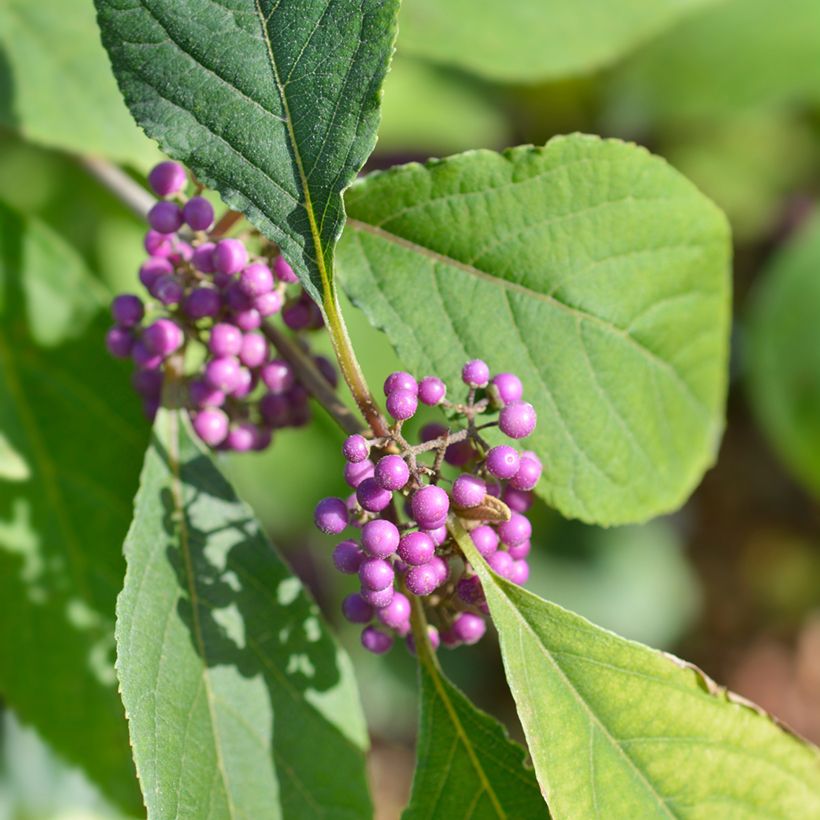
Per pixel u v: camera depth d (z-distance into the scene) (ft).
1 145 1.75
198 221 1.11
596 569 2.37
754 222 2.46
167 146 1.07
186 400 1.14
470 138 2.04
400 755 2.43
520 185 1.14
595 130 2.18
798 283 2.08
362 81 1.06
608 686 1.06
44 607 1.29
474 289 1.14
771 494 2.72
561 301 1.15
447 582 1.09
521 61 1.36
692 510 2.74
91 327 1.30
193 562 1.11
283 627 1.12
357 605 1.10
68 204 1.79
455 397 1.13
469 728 1.10
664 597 2.45
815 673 2.65
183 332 1.14
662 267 1.17
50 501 1.29
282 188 1.07
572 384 1.15
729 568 2.71
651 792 1.07
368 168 2.07
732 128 2.41
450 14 1.36
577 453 1.16
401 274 1.14
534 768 1.05
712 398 1.20
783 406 2.08
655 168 1.15
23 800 1.59
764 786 1.07
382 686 2.26
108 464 1.29
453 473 1.21
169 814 1.06
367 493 1.04
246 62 1.07
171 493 1.12
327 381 1.19
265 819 1.10
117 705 1.31
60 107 1.32
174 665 1.09
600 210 1.15
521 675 1.05
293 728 1.12
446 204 1.13
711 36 2.16
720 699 1.07
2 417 1.28
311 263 1.06
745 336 2.35
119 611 1.07
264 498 1.79
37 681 1.30
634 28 1.38
